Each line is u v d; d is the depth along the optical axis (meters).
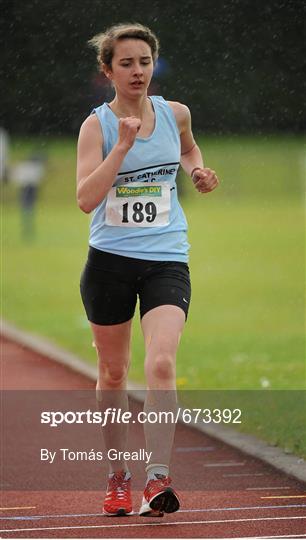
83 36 103.44
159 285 12.78
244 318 36.09
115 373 13.44
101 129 12.88
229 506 13.74
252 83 109.19
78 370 25.50
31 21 103.12
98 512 13.61
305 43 107.12
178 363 26.77
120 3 100.12
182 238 13.14
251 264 53.88
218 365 26.30
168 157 13.03
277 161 104.56
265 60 108.06
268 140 110.50
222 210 86.19
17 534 12.45
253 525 12.67
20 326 33.97
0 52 105.31
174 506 12.34
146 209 12.95
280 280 47.62
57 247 61.47
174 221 13.12
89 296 13.18
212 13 103.31
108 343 13.28
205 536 12.16
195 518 13.09
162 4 101.25
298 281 47.19
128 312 13.16
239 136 111.56
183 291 12.85
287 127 111.12
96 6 100.81
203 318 36.22
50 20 102.75
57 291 43.62
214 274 49.94
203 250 60.19
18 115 107.81
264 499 14.10
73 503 14.19
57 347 29.00
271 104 110.31
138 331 32.41
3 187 90.69
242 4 103.88
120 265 12.92
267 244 63.31
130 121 12.27
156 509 12.37
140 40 12.79
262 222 76.56
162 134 13.02
